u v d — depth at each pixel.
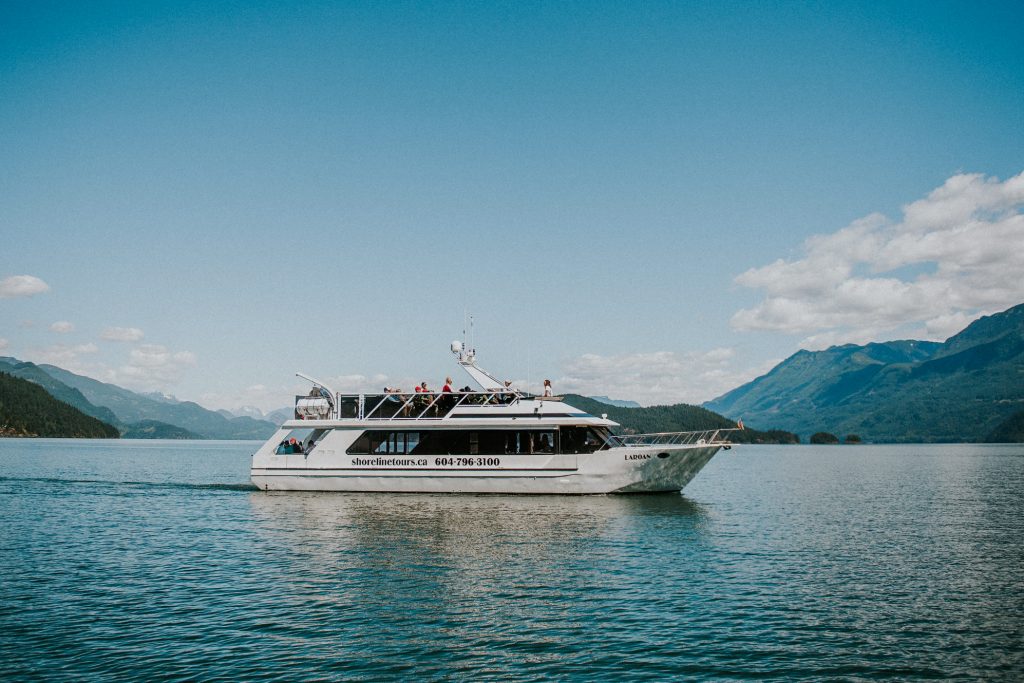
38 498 42.31
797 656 15.16
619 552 25.36
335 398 41.03
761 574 22.36
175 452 164.00
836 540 28.95
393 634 16.34
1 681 13.55
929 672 14.39
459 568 22.78
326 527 30.25
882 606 18.81
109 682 13.54
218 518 33.12
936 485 61.31
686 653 15.27
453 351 41.09
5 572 22.36
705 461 39.44
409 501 37.31
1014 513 38.81
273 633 16.38
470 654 15.13
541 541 27.16
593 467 38.41
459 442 39.22
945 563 24.39
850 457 155.12
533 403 38.78
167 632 16.41
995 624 17.34
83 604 18.66
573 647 15.59
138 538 28.17
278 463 41.47
